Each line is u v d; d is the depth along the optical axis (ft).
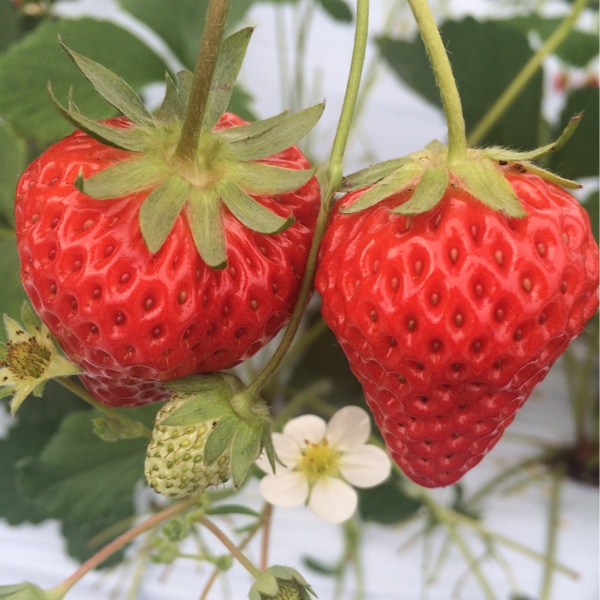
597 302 0.30
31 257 0.29
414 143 0.83
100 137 0.27
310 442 0.44
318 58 0.82
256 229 0.28
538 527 0.64
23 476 0.52
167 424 0.29
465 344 0.27
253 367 0.65
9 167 0.52
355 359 0.31
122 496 0.53
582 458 0.68
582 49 0.72
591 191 0.60
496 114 0.58
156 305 0.28
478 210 0.27
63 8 0.76
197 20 0.55
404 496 0.59
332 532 0.62
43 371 0.33
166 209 0.27
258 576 0.34
